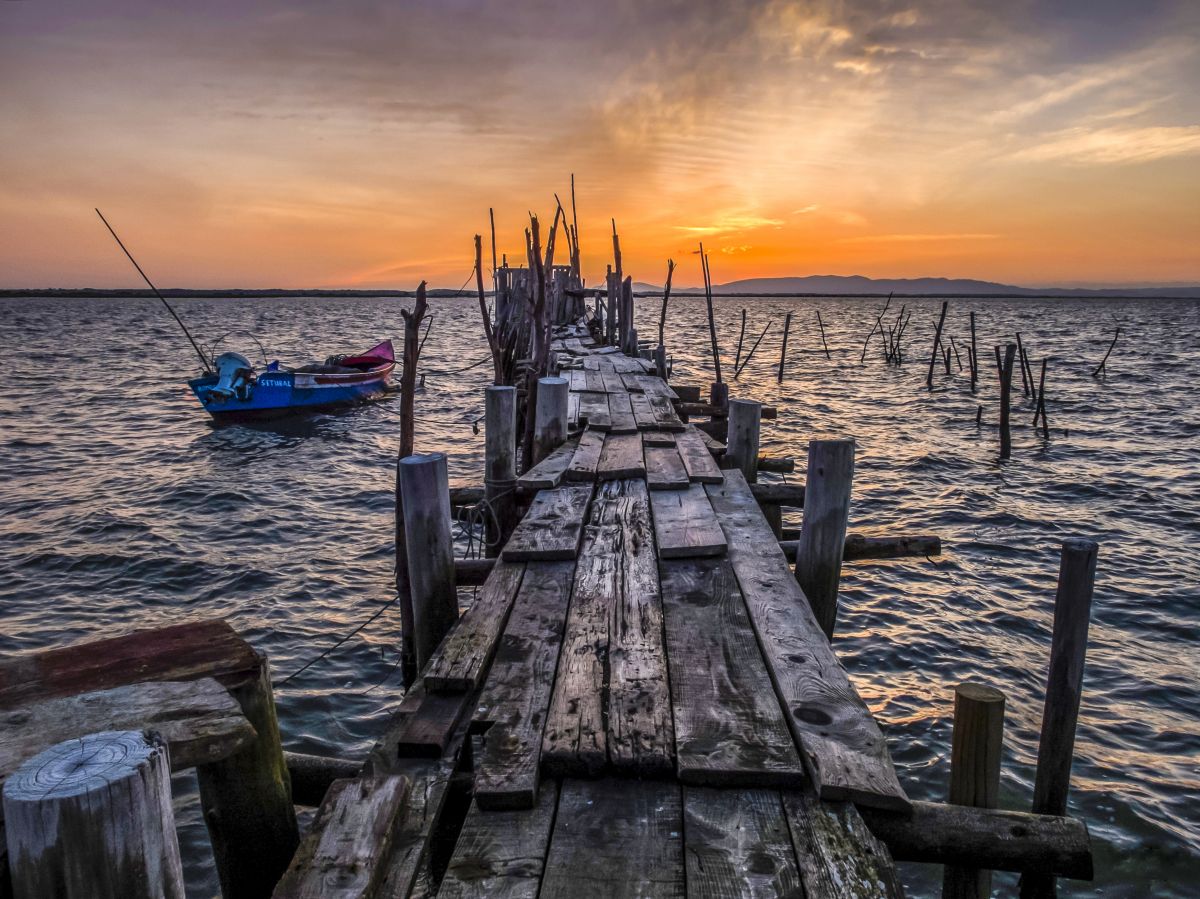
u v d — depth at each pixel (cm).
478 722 319
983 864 279
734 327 9106
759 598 425
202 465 1842
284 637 923
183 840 600
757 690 335
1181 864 573
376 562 1187
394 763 307
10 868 170
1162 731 746
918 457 1991
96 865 165
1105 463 1948
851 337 7306
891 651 902
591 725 306
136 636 303
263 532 1322
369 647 901
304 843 246
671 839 257
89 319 10456
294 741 716
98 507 1455
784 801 273
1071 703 423
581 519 550
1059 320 11462
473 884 237
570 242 1689
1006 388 2009
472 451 2030
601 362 1461
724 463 730
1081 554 407
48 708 249
